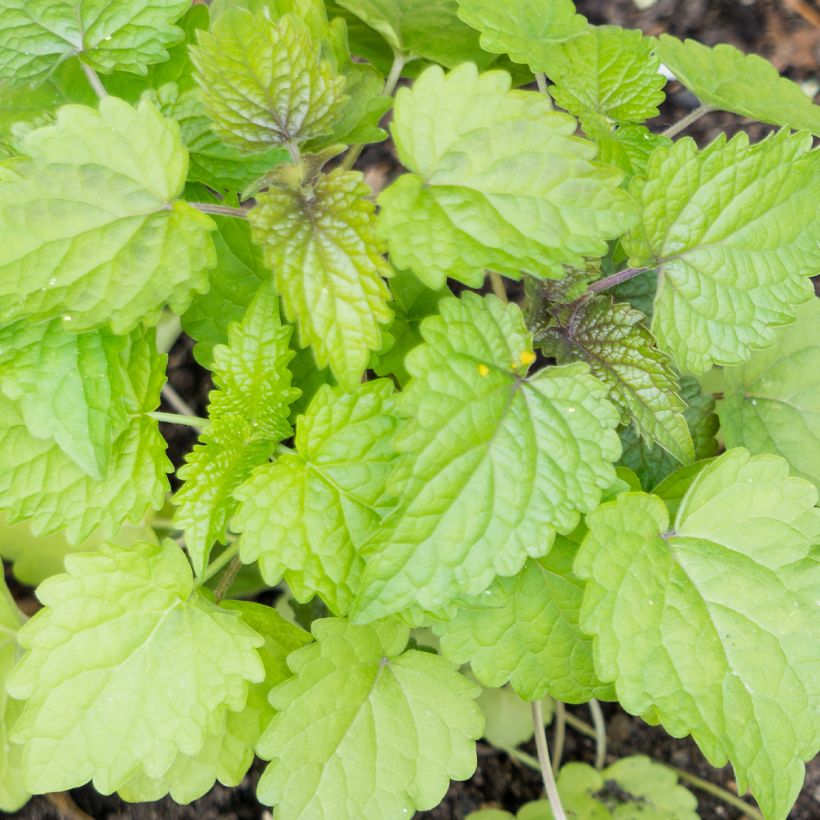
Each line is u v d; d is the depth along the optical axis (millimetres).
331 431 376
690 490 370
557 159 360
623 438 430
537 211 360
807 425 423
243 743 394
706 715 360
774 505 371
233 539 448
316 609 437
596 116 400
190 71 413
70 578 375
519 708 451
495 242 358
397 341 418
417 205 360
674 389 385
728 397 427
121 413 374
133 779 394
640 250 385
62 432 367
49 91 409
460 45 443
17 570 442
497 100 359
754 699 363
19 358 369
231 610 388
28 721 369
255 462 385
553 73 395
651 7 530
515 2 402
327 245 361
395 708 380
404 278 423
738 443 424
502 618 380
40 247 360
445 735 380
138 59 399
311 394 417
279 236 360
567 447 364
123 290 362
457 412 358
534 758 455
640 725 471
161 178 367
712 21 527
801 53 523
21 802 418
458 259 356
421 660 385
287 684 374
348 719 377
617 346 390
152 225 367
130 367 386
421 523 353
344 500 374
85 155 363
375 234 357
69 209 363
